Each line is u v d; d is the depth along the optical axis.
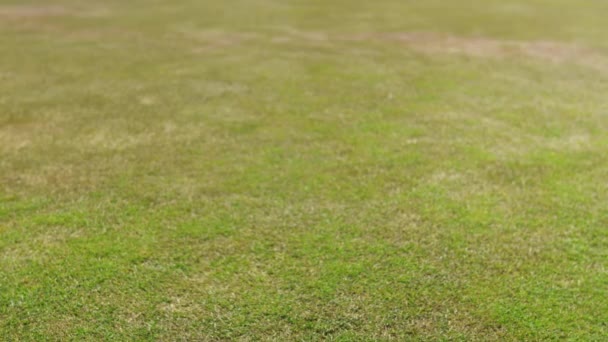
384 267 5.09
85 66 12.23
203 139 8.00
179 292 4.75
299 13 20.44
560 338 4.27
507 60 13.33
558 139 8.14
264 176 6.85
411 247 5.40
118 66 12.28
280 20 18.95
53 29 16.81
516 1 23.80
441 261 5.19
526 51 14.39
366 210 6.06
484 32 17.16
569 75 11.97
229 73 11.75
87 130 8.28
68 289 4.75
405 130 8.41
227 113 9.15
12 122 8.56
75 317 4.44
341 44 15.11
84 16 19.42
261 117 8.97
